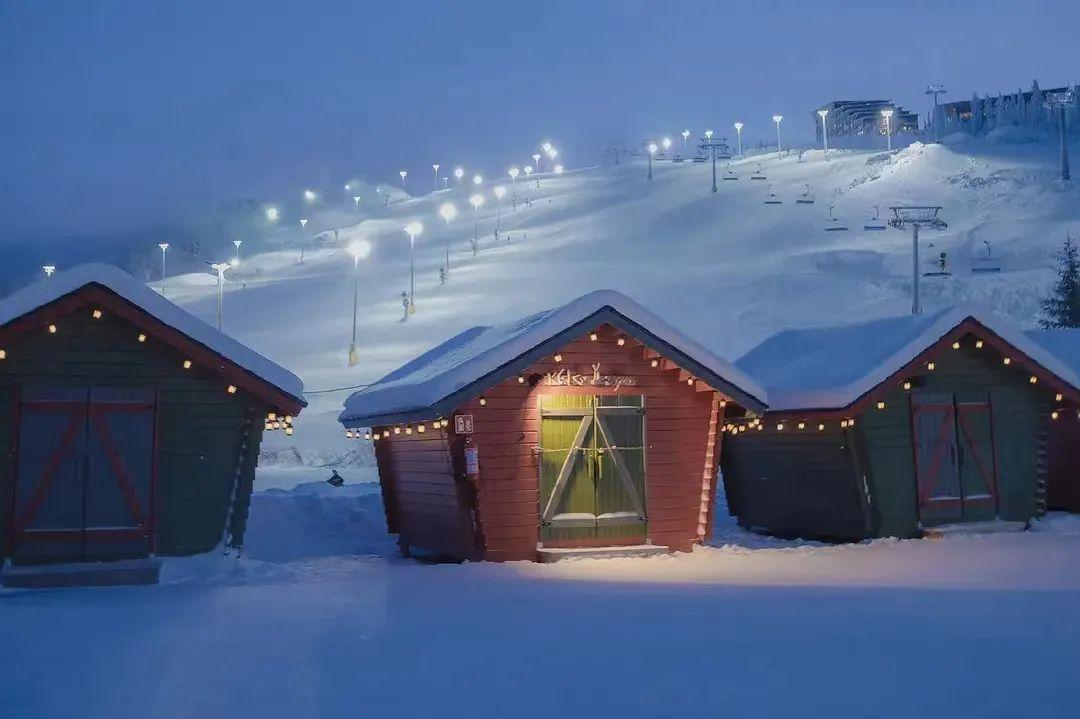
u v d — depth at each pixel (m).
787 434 20.06
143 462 14.70
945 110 197.12
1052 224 96.12
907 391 19.16
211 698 7.06
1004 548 16.84
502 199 152.88
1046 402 20.47
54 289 14.01
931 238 94.31
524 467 16.58
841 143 195.00
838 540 19.69
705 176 140.62
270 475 34.94
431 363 18.88
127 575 13.80
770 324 62.12
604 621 9.93
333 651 8.62
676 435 17.64
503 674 7.70
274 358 59.12
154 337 14.83
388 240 126.69
